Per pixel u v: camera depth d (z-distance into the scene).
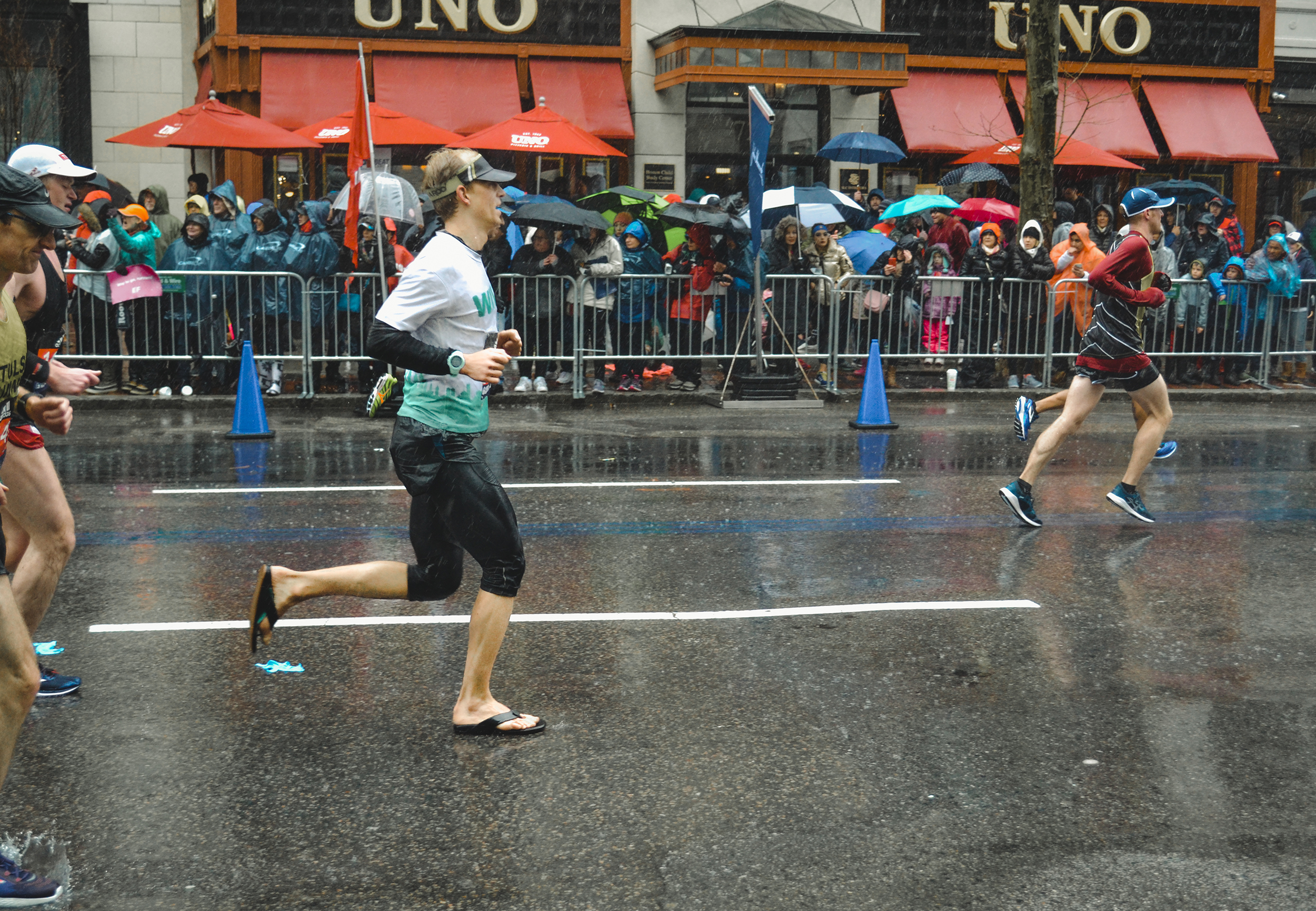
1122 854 3.44
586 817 3.63
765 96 19.86
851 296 13.27
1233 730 4.35
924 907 3.15
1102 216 14.63
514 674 4.86
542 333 12.67
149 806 3.69
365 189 11.90
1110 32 21.17
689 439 10.60
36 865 3.33
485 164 4.15
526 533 7.17
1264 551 6.94
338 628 5.43
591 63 19.38
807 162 20.16
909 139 20.06
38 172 4.45
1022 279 13.45
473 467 4.14
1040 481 8.93
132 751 4.08
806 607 5.80
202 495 8.13
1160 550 6.93
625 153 19.69
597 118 19.02
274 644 5.19
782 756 4.09
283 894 3.20
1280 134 22.69
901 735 4.28
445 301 4.02
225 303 11.95
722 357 13.02
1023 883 3.27
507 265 12.48
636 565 6.50
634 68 19.44
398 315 3.96
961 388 13.90
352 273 11.97
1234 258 14.36
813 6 20.05
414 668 4.91
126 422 11.16
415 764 4.00
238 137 14.88
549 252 12.53
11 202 3.06
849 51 18.88
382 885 3.24
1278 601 5.95
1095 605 5.88
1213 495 8.50
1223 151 21.27
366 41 18.66
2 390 3.25
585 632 5.39
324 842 3.47
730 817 3.64
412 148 18.70
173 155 19.45
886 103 20.52
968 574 6.41
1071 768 4.01
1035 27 14.76
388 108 16.62
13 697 3.16
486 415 4.19
